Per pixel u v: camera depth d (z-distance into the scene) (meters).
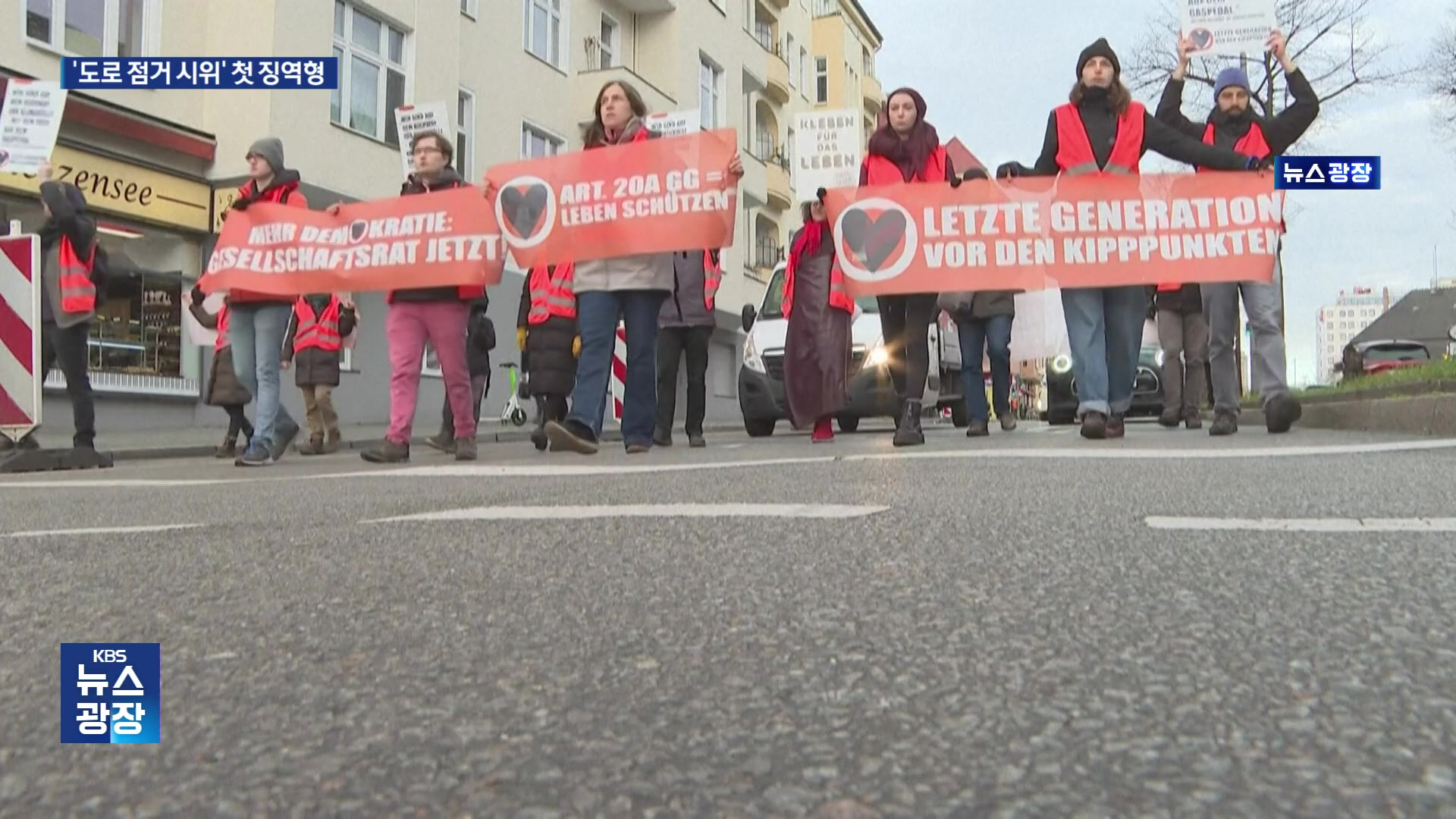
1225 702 1.43
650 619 1.99
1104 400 6.89
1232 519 2.99
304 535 3.21
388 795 1.19
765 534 2.90
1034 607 2.00
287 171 7.63
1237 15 7.24
